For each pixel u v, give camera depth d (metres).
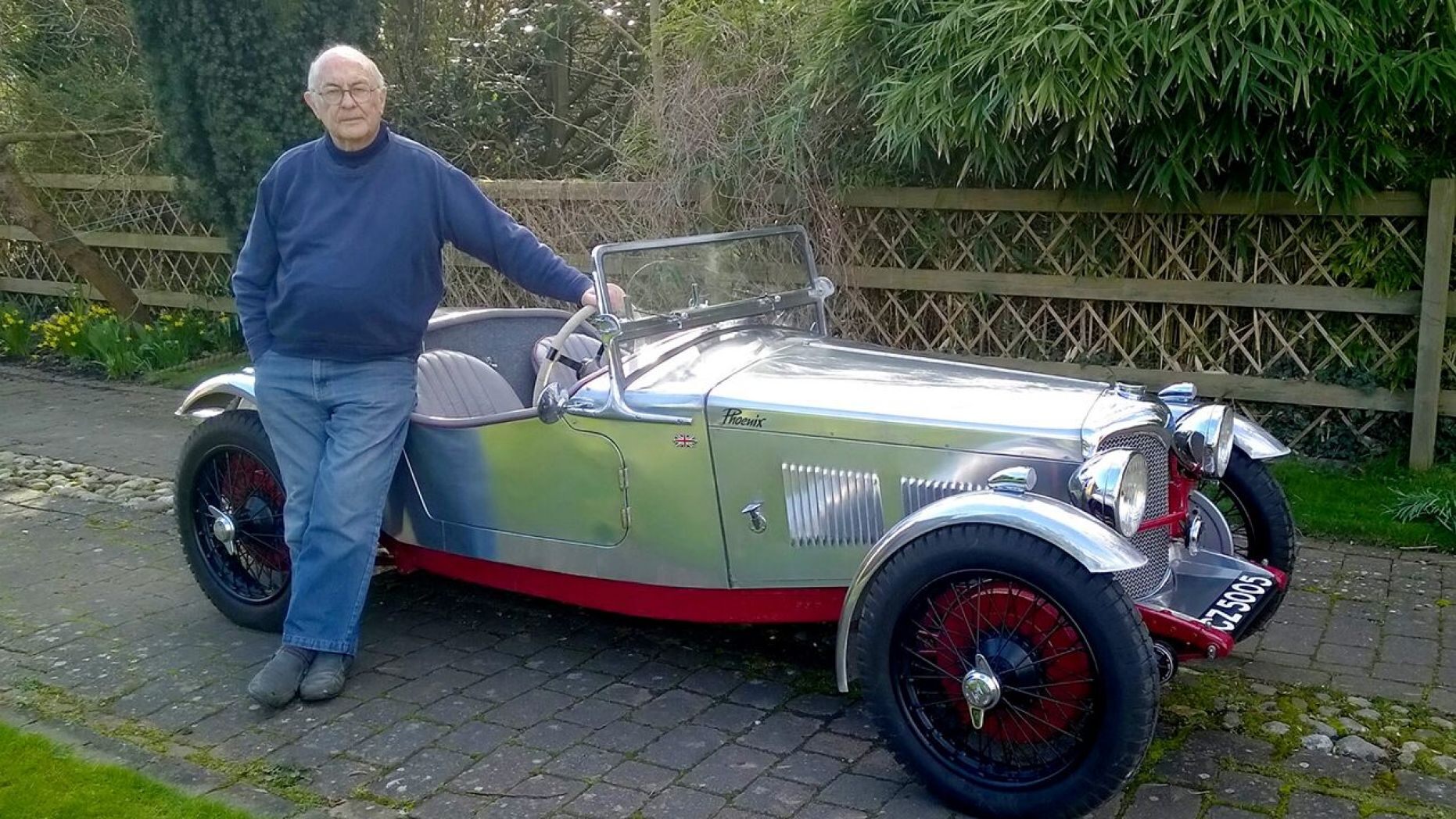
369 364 3.61
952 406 3.07
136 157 8.89
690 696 3.46
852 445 3.08
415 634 3.96
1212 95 4.52
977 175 5.45
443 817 2.85
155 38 7.39
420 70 9.02
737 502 3.24
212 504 4.10
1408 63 4.50
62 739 3.26
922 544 2.78
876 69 5.38
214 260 8.62
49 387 7.95
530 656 3.77
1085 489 2.76
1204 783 2.90
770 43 6.09
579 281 3.65
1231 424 3.23
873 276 5.84
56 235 8.64
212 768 3.10
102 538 4.97
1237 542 3.70
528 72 9.30
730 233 3.84
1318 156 4.79
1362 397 5.07
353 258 3.48
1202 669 3.52
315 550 3.49
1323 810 2.78
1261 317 5.25
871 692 2.86
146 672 3.69
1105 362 5.52
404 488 3.84
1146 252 5.36
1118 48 4.54
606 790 2.95
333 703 3.46
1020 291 5.57
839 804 2.86
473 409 4.09
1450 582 4.16
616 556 3.47
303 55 7.37
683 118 6.09
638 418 3.29
